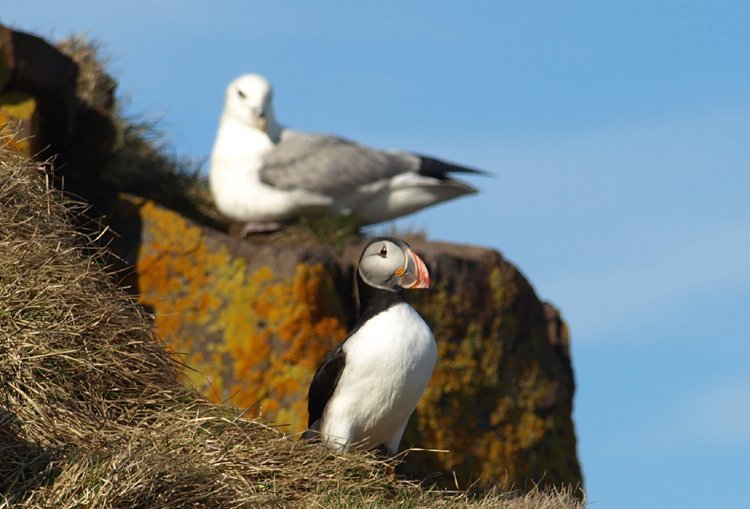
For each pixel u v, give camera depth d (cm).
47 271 904
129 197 1358
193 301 1312
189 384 1018
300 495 822
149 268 1322
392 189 1510
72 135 1367
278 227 1491
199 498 750
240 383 1280
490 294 1461
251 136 1491
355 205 1505
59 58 1320
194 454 814
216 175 1491
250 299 1309
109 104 1527
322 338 1312
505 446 1422
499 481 1395
